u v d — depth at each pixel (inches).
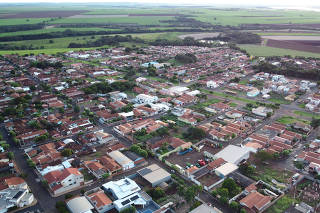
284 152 5221.5
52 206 3929.6
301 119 7047.2
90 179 4571.9
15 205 3858.3
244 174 4690.0
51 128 6427.2
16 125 6520.7
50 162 5007.4
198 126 6505.9
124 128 6289.4
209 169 4719.5
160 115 7342.5
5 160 5019.7
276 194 4168.3
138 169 4879.4
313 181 4507.9
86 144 5713.6
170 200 4003.4
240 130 6230.3
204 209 3656.5
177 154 5378.9
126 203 3823.8
